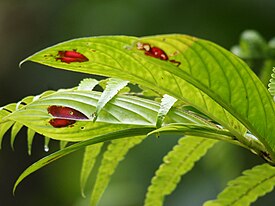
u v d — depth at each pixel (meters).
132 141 0.90
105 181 0.91
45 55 0.72
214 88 0.72
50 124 0.77
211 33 2.22
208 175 2.09
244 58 1.33
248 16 2.19
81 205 2.20
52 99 0.77
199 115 0.81
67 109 0.77
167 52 0.69
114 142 0.90
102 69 0.73
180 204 2.12
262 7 2.19
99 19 2.41
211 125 0.78
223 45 2.21
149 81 0.74
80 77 2.61
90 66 0.73
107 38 0.71
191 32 2.25
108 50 0.72
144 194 2.17
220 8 2.21
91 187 2.20
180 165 0.93
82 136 0.78
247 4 2.19
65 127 0.77
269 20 2.18
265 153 0.76
